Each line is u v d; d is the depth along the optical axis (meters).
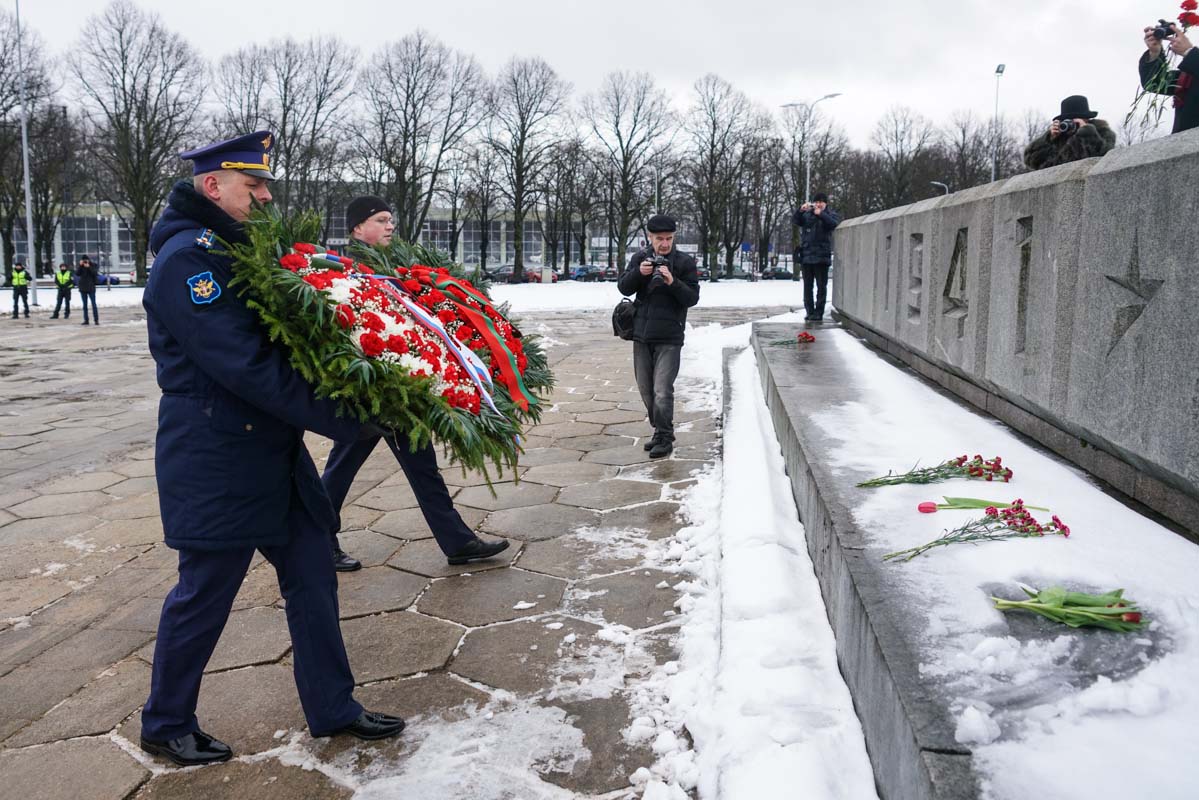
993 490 3.38
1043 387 4.05
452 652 3.38
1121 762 1.71
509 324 3.50
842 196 60.34
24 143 34.16
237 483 2.53
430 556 4.46
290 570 2.72
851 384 6.21
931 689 1.99
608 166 56.22
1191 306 2.79
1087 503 3.19
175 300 2.41
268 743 2.80
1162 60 4.05
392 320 2.71
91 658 3.44
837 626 2.90
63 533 5.02
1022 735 1.81
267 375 2.44
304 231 2.87
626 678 3.14
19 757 2.76
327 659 2.75
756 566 3.63
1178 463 2.84
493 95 50.75
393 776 2.61
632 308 6.34
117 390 10.55
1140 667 2.03
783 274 61.50
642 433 7.20
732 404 7.61
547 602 3.83
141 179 45.50
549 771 2.61
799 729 2.46
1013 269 4.52
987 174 61.72
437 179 55.03
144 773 2.66
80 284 21.55
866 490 3.47
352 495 5.63
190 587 2.60
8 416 8.77
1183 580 2.47
